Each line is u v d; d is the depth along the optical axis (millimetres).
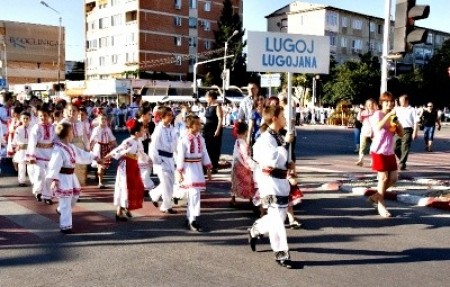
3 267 5434
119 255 5887
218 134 12211
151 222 7539
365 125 13258
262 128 5891
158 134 8039
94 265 5512
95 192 9961
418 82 52688
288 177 5785
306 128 36312
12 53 79062
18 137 10703
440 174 12422
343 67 50281
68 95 52562
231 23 65375
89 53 70875
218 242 6484
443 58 55969
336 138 26000
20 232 6895
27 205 8680
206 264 5574
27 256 5824
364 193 9594
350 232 6973
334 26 63875
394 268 5469
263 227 5844
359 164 13383
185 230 7078
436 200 8547
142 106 10516
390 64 9766
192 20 67062
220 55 64125
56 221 7527
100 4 68562
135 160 7590
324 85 50500
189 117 7273
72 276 5152
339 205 8711
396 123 7664
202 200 9188
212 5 69000
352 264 5598
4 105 14453
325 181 11164
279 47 7133
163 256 5863
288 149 5645
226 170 13039
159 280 5043
